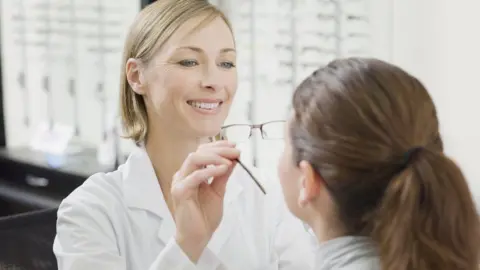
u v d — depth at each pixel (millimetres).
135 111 1181
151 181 1149
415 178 699
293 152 800
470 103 1958
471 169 1976
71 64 2943
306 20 2273
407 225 691
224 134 1159
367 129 720
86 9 2863
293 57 2318
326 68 792
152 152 1172
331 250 768
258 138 1689
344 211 758
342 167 738
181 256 952
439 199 690
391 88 723
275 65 2369
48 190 2719
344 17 2182
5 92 3236
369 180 731
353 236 761
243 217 1192
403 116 717
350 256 745
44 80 3064
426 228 691
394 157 718
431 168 698
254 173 1258
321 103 756
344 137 731
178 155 1151
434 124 749
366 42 2152
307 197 776
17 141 3207
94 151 2871
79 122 2936
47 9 3002
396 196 703
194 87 1093
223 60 1128
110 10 2793
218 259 985
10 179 2902
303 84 807
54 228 1291
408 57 2080
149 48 1113
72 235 1068
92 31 2854
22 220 1247
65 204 1123
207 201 996
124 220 1121
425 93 747
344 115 731
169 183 1162
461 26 1951
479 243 715
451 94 2000
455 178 700
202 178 947
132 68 1151
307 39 2275
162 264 949
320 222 796
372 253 738
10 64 3201
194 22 1091
